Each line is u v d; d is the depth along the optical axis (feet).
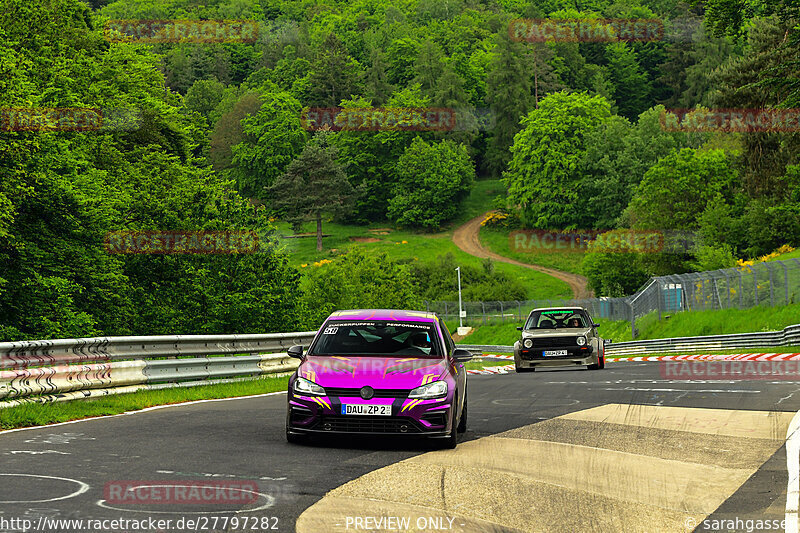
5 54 234.58
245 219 318.45
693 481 50.29
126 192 294.25
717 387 107.86
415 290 655.76
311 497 42.98
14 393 76.64
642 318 364.17
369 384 59.93
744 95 469.98
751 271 274.36
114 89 361.71
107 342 92.79
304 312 322.55
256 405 91.76
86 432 65.82
